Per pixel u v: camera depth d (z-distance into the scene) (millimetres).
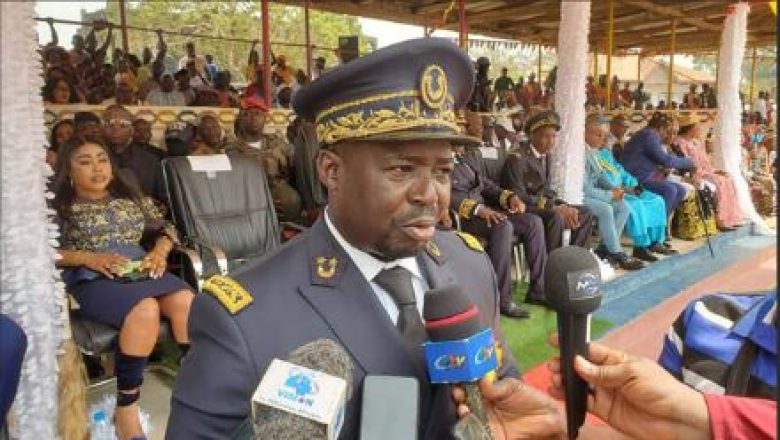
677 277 6047
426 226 983
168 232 3406
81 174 3102
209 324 1010
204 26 24156
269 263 1093
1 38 2004
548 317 4445
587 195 5930
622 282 5434
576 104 5164
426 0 8375
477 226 4488
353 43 8070
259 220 4113
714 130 8414
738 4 8125
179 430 974
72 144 3131
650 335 4797
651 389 993
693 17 9984
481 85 9320
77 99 5961
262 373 967
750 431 972
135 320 2811
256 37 24016
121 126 4281
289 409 742
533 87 13070
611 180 6047
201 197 3926
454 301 959
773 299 1182
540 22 10578
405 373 1000
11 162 2072
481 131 5652
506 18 9789
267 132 6258
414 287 1154
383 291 1083
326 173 1052
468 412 942
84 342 2773
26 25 2074
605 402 1057
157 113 5473
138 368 2852
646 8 9258
